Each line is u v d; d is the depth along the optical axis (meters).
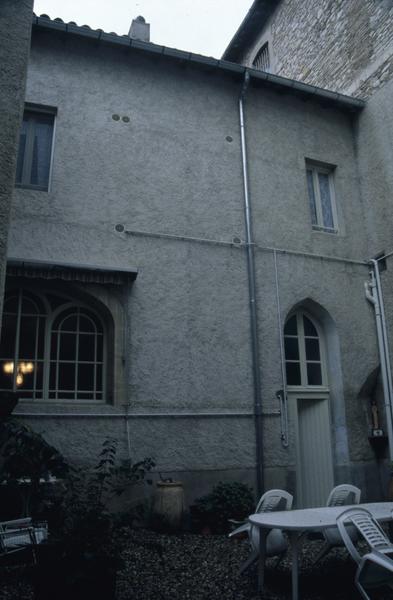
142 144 9.31
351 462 9.48
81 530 3.84
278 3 14.99
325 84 12.60
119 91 9.42
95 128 9.05
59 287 8.23
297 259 9.95
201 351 8.70
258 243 9.66
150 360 8.33
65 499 4.25
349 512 4.45
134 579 5.29
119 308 8.35
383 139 10.68
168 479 7.84
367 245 10.80
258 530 5.12
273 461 8.71
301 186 10.51
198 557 6.15
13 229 8.11
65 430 7.61
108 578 3.83
